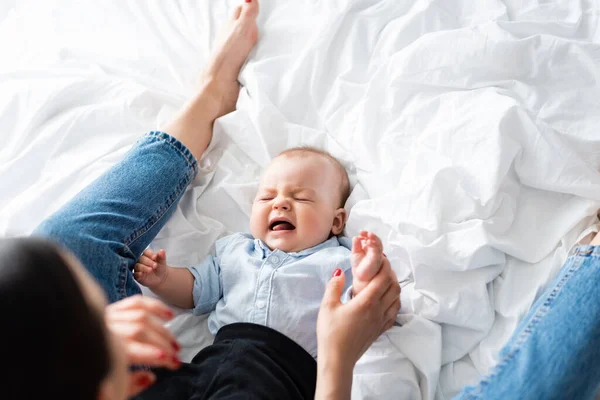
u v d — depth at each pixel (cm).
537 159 104
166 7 139
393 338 96
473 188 103
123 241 95
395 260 103
